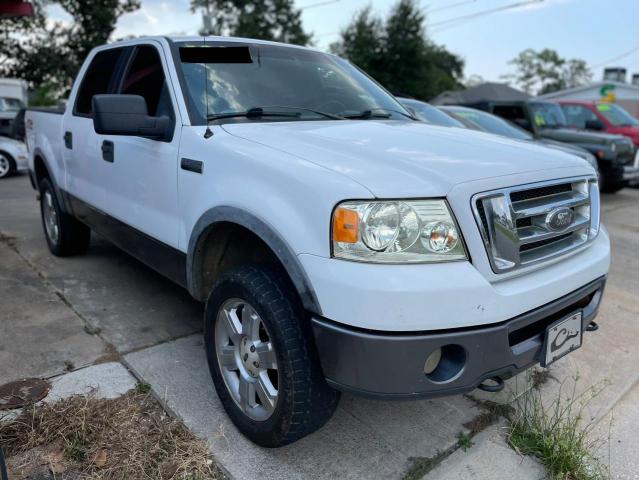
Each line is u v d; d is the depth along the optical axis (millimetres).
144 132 2871
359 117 3275
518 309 2090
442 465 2414
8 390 2770
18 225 6297
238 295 2367
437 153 2355
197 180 2672
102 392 2787
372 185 1985
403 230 1943
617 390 3094
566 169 2484
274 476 2295
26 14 12016
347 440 2555
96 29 31844
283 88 3268
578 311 2438
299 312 2188
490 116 8375
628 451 2568
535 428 2600
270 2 37375
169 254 3045
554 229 2322
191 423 2604
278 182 2211
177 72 3068
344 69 3855
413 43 31484
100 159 3723
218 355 2600
